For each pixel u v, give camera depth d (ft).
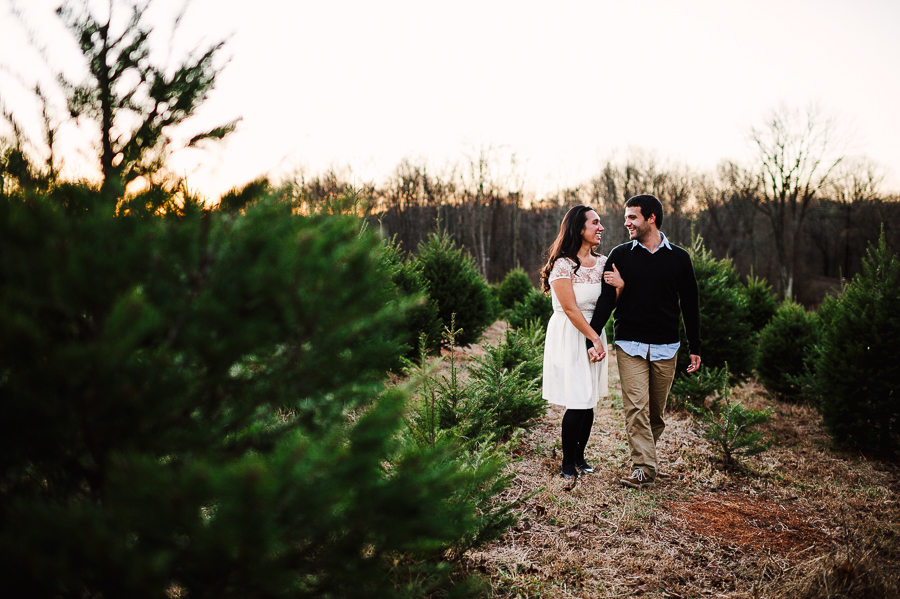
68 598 4.05
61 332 4.22
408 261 25.25
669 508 11.00
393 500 4.31
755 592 8.11
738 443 13.41
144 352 4.22
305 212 5.45
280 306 4.29
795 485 12.60
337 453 4.02
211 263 4.35
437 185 149.79
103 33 5.37
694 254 21.17
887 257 15.24
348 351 5.18
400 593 5.58
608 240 136.67
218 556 3.65
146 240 4.03
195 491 3.28
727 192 133.90
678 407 18.85
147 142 5.61
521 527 9.89
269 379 4.65
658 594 8.07
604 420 17.75
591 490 11.64
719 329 19.99
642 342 11.92
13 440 3.82
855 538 9.86
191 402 4.37
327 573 4.74
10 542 3.34
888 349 14.48
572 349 11.95
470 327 27.94
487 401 14.21
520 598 7.77
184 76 5.65
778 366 21.70
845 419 14.99
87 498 4.58
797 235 117.80
